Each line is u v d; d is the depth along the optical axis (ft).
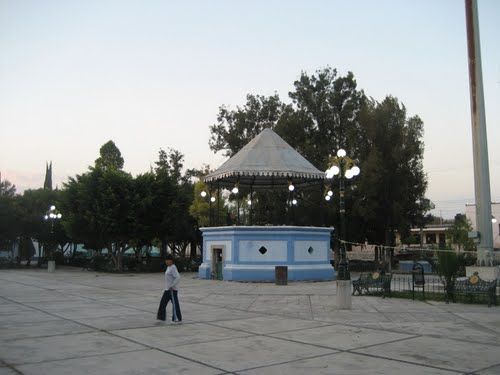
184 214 140.26
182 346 30.40
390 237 139.13
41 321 40.47
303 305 52.60
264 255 88.33
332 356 27.73
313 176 95.35
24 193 168.35
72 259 172.45
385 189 128.67
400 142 130.21
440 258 54.95
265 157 95.30
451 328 37.50
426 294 60.64
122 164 201.36
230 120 168.35
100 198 122.93
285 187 116.88
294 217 142.10
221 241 93.20
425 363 26.04
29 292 68.03
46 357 27.20
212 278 94.94
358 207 126.00
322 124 145.79
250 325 38.96
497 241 208.13
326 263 93.50
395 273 115.55
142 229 126.41
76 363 25.84
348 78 147.13
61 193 138.92
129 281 92.22
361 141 135.85
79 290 71.51
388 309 48.73
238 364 25.79
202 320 41.63
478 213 71.31
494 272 66.33
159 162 198.08
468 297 55.72
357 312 46.70
